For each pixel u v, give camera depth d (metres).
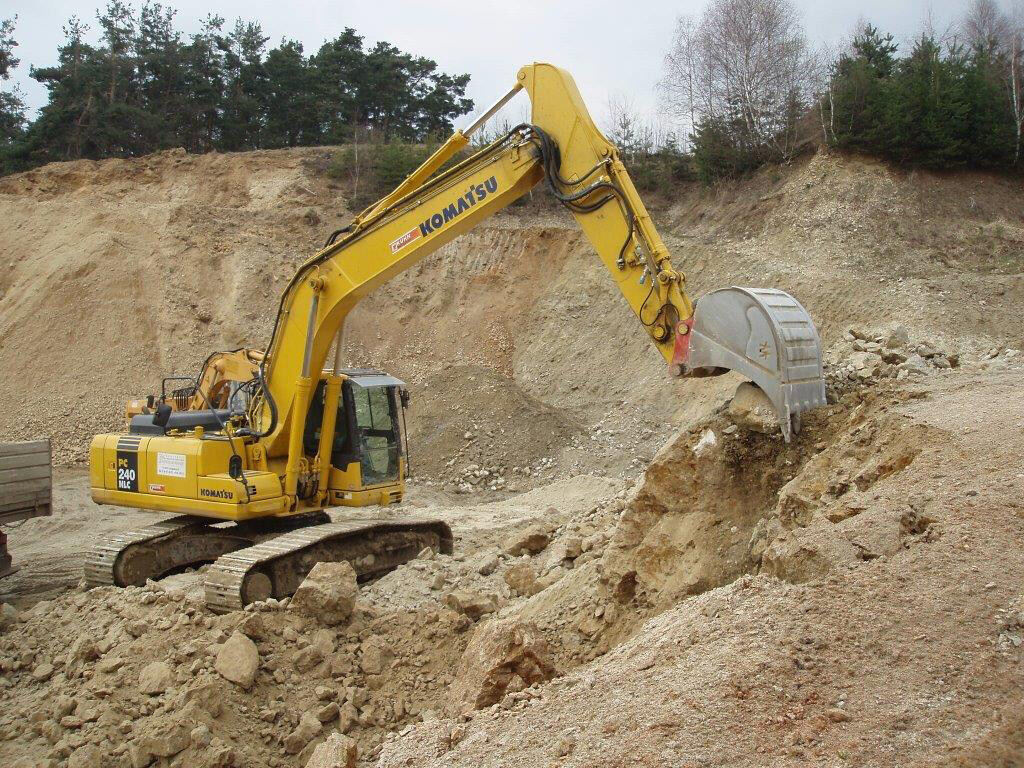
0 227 30.67
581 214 9.02
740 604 5.00
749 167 33.97
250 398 11.42
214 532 11.57
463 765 4.23
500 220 33.19
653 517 8.00
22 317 26.39
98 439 11.56
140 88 48.47
